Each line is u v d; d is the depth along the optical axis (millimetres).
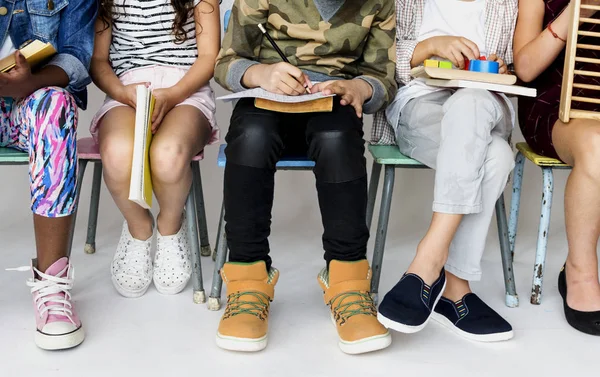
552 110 1528
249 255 1360
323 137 1304
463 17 1641
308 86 1334
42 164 1307
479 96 1325
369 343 1248
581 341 1360
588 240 1402
